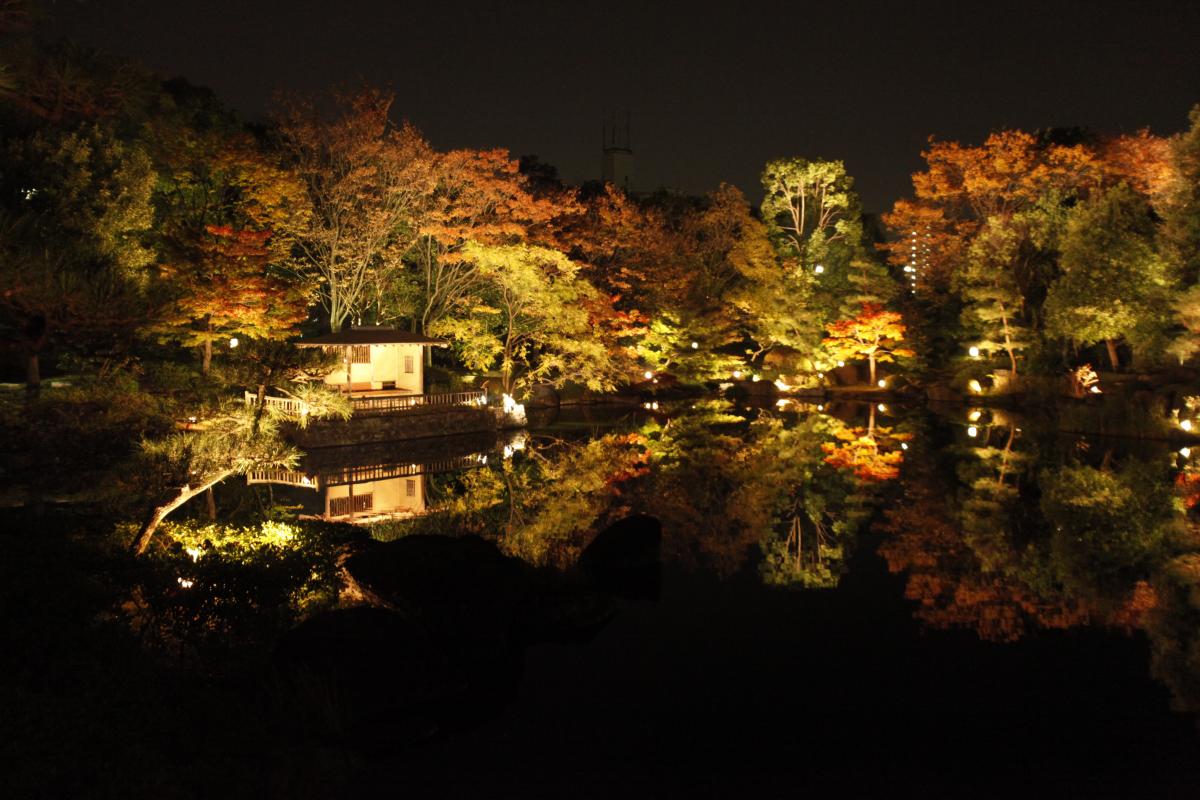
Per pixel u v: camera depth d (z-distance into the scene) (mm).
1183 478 24312
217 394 16406
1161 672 11211
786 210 58125
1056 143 49406
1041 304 43031
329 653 9406
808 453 30000
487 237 39188
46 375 26141
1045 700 10406
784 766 8805
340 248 38750
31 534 10672
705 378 49438
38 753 5988
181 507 18719
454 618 11516
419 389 36250
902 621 13281
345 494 23109
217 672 8750
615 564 15695
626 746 9203
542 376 44281
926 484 24234
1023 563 16375
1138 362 37750
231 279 27406
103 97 9227
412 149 37594
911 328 49438
